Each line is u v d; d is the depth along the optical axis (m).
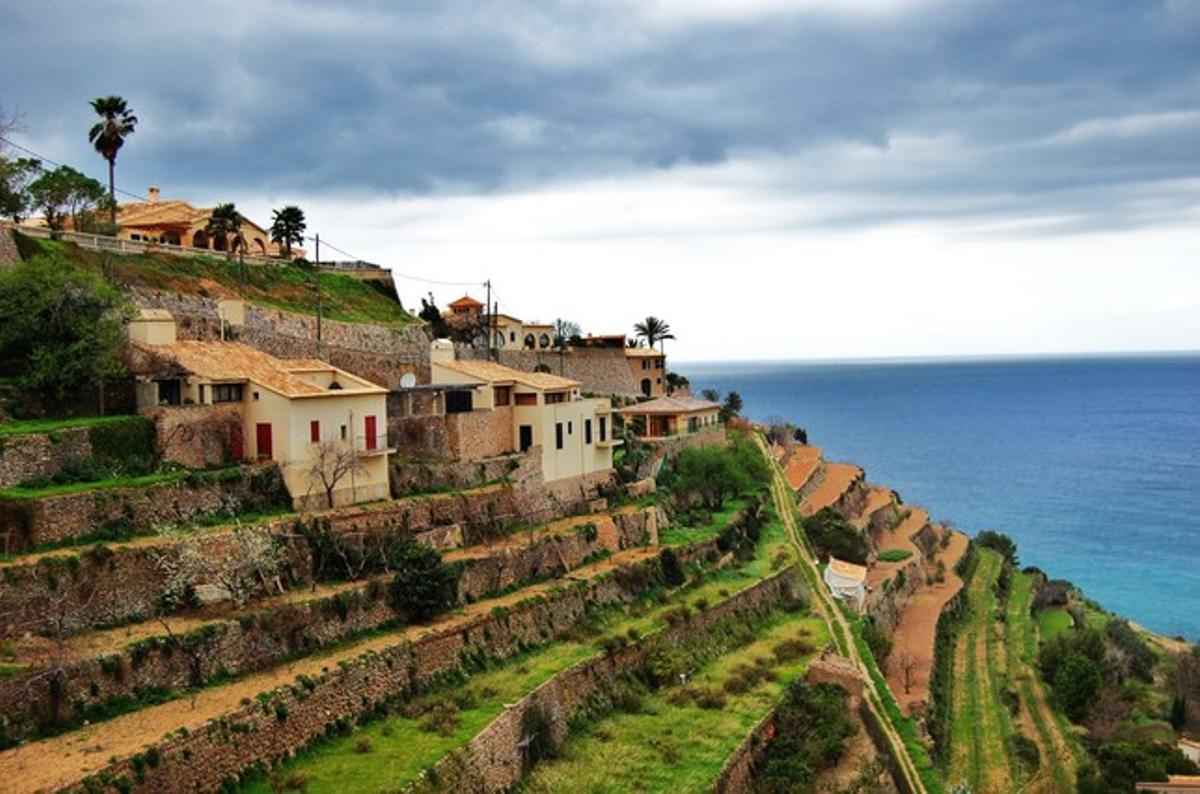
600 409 97.62
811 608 93.62
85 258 88.38
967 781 77.00
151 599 52.84
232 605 55.00
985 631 115.31
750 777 63.31
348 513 66.25
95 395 65.75
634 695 68.75
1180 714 89.69
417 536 69.38
